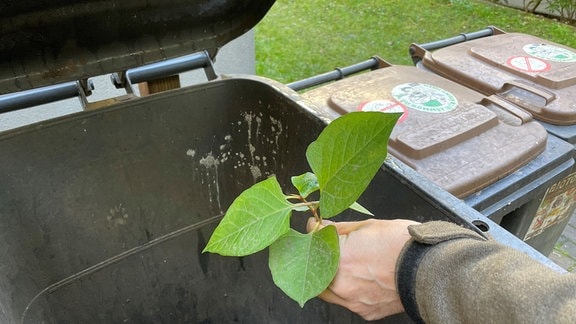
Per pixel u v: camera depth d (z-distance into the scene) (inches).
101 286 37.7
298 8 157.2
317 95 43.8
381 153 18.0
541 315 15.1
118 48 34.5
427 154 36.4
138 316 40.9
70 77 33.2
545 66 49.1
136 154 35.6
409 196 29.3
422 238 19.8
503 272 17.0
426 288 18.9
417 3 164.9
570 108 43.0
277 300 42.7
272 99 36.8
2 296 27.8
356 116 17.6
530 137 39.3
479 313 16.8
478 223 25.8
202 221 41.1
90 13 32.0
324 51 125.2
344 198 19.0
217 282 43.6
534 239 50.0
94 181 34.4
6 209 31.1
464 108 41.5
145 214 37.9
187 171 38.6
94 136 33.3
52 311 35.1
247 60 83.7
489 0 171.9
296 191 37.9
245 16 38.6
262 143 39.1
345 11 156.1
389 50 127.2
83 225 35.1
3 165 30.2
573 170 44.4
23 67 31.7
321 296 25.3
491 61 50.4
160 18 34.9
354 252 23.2
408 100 42.6
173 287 41.9
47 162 31.9
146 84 40.6
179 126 36.7
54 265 34.6
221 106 37.9
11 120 57.1
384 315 25.0
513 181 37.0
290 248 19.7
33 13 30.2
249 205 19.1
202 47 37.5
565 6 151.8
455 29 143.6
